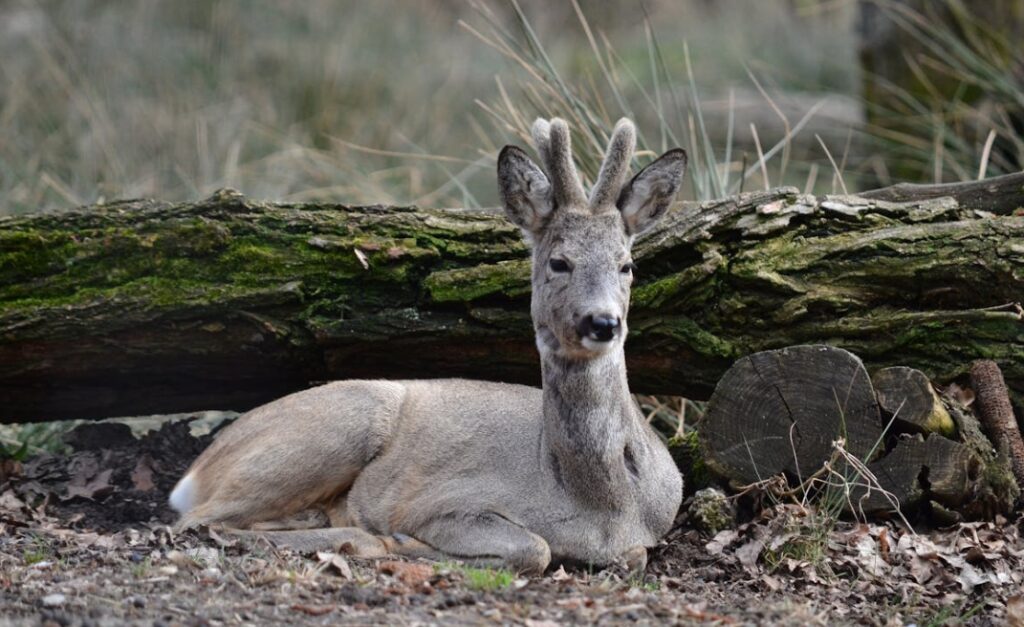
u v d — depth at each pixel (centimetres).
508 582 834
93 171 1602
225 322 1055
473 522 942
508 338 1067
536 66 1394
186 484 1031
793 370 1006
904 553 934
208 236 1055
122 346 1054
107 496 1095
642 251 1055
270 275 1056
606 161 940
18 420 1127
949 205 1076
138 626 716
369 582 832
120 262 1055
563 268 909
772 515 973
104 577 821
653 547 954
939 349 1032
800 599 863
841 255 1041
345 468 1007
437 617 756
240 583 816
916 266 1030
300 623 739
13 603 761
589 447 920
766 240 1052
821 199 1073
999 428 1002
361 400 1012
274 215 1073
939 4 1605
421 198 1600
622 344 930
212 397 1127
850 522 999
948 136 1523
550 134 930
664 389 1093
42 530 962
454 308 1060
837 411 999
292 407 1018
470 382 1044
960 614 853
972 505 980
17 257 1048
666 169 949
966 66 1595
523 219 947
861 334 1036
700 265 1041
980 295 1033
